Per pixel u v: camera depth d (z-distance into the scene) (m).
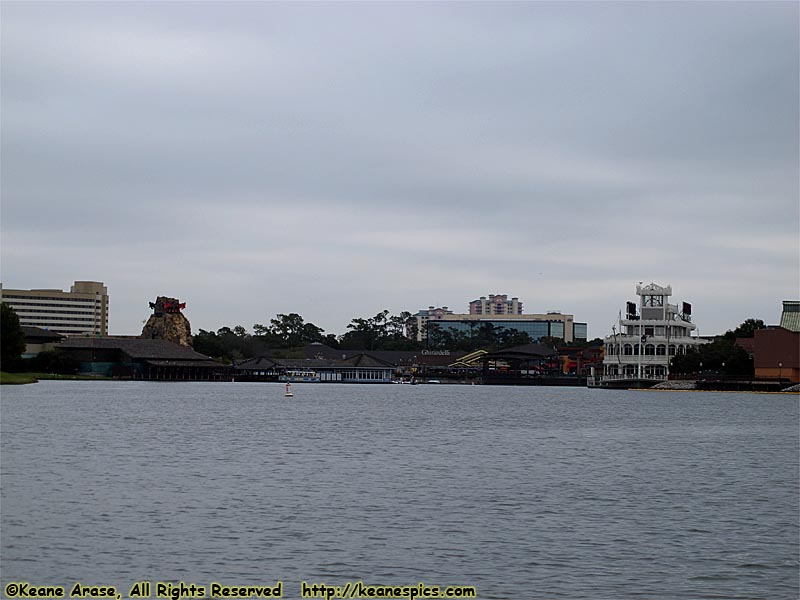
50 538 42.31
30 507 49.44
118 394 197.75
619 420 128.25
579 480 62.69
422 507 51.06
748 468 70.44
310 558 39.69
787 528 46.47
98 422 110.44
